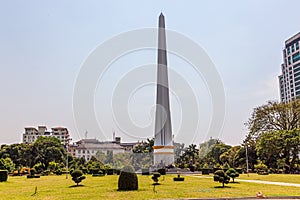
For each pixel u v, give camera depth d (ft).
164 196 75.20
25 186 116.57
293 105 185.47
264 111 189.78
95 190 92.07
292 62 392.06
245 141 197.16
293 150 173.47
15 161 278.67
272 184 108.68
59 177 182.50
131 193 81.10
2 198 79.05
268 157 185.98
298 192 82.69
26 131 417.69
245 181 123.13
